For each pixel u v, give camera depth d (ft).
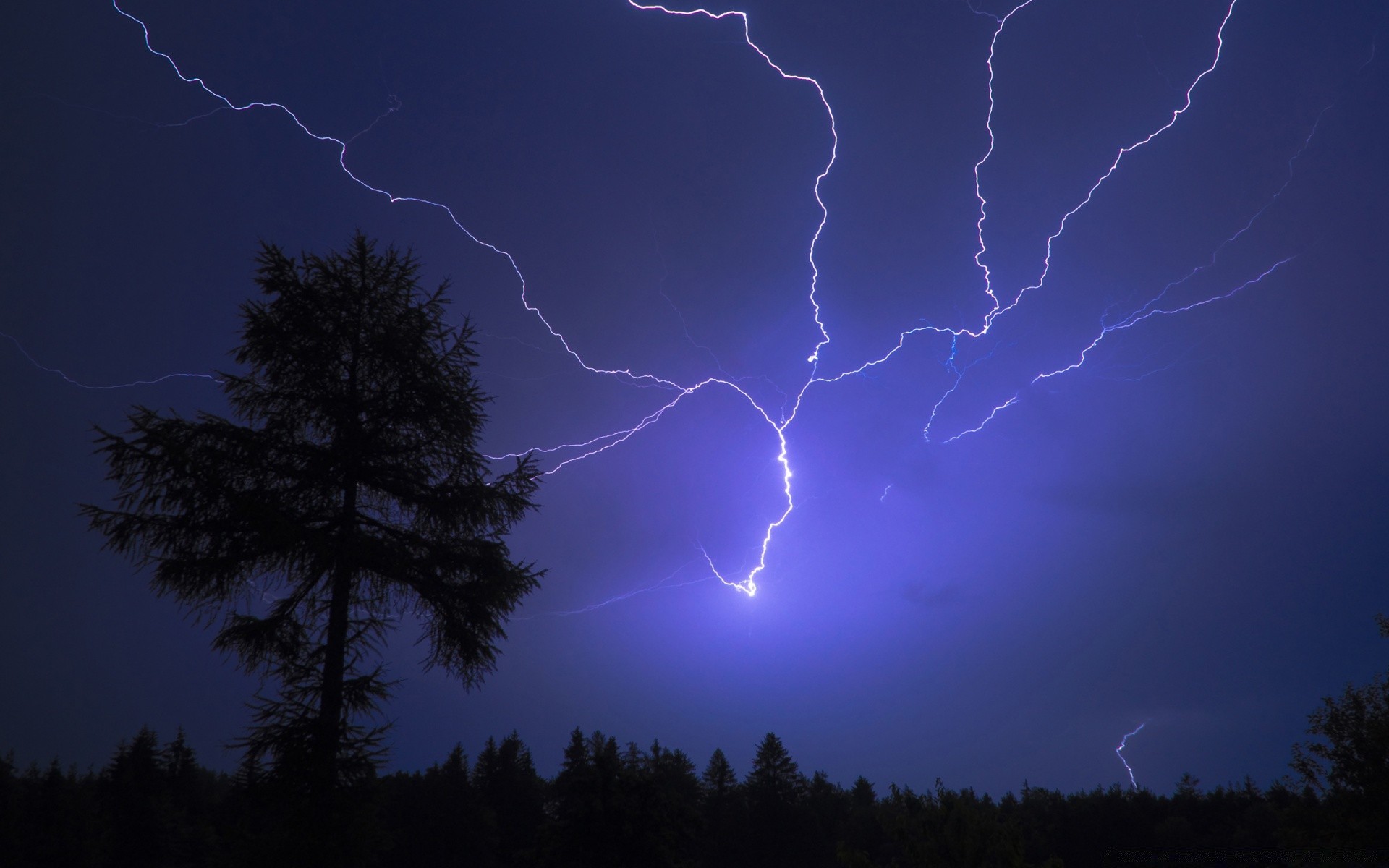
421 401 27.32
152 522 23.49
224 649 24.23
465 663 27.20
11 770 115.24
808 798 150.92
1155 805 134.72
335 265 28.48
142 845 119.34
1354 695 31.91
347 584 25.48
